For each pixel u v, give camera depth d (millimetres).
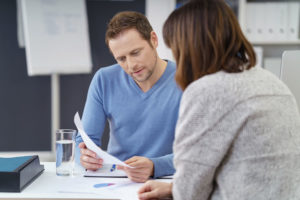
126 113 1395
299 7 2824
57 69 3119
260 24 2834
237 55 852
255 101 769
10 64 3252
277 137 767
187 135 798
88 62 3180
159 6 3059
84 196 948
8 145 3322
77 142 1382
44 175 1158
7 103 3293
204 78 814
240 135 768
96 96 1434
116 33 1216
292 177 764
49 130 3340
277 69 2850
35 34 3061
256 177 759
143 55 1241
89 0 3266
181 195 802
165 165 1153
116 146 1421
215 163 777
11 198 935
